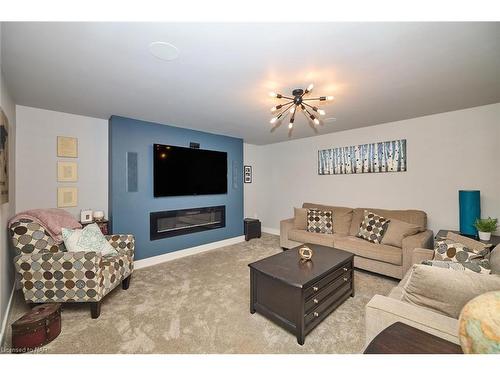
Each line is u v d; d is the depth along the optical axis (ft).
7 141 6.05
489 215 8.63
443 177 9.67
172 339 5.41
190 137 12.41
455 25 4.16
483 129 8.73
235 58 5.28
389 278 8.92
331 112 9.48
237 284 8.43
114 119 9.72
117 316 6.34
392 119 10.56
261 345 5.24
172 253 11.48
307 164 14.87
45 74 5.96
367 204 12.04
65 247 7.02
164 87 6.87
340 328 5.85
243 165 16.61
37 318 5.13
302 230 12.21
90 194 9.92
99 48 4.82
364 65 5.65
